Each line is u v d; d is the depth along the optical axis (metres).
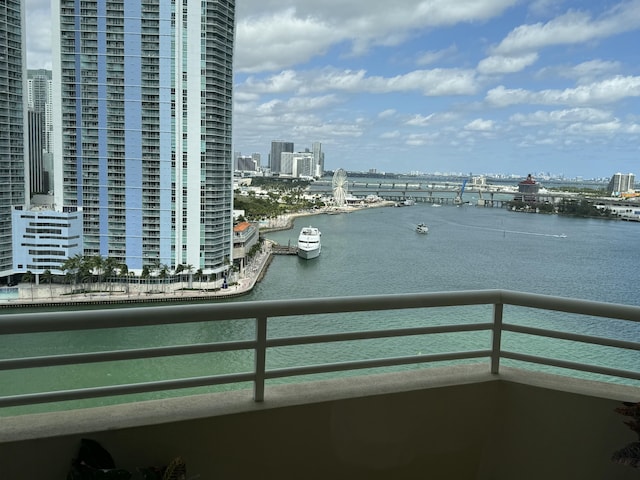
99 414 1.45
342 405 1.62
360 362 1.68
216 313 1.43
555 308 1.73
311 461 1.61
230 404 1.54
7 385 1.75
